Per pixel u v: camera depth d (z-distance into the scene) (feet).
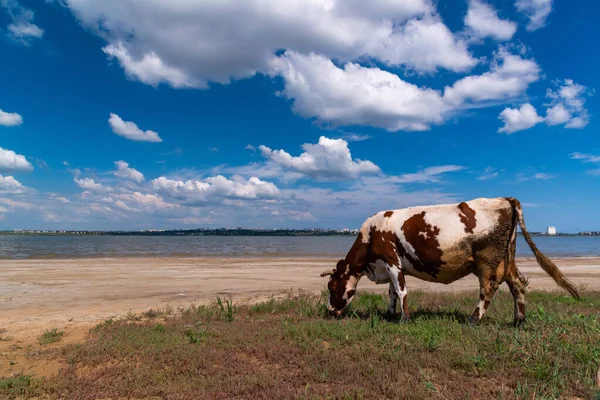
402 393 15.98
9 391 17.69
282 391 16.61
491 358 19.40
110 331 26.66
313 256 114.52
